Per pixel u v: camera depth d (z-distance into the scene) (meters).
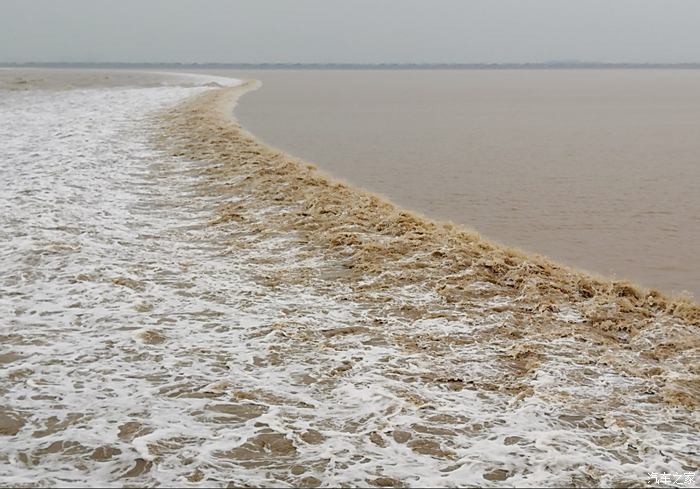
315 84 78.75
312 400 5.34
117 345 6.21
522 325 6.98
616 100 51.50
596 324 7.09
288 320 6.93
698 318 7.18
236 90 51.66
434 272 8.45
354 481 4.30
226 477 4.30
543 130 27.22
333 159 18.34
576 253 9.63
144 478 4.26
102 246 9.20
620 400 5.48
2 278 7.85
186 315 7.00
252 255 9.12
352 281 8.19
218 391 5.42
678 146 22.03
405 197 13.32
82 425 4.84
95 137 20.22
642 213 12.11
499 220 11.54
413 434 4.88
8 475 4.23
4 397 5.21
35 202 11.46
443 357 6.21
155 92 45.06
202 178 14.16
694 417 5.25
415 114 34.91
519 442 4.80
